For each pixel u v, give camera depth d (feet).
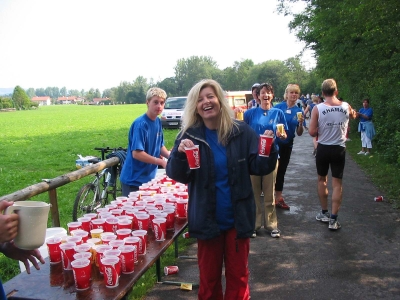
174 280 13.30
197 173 9.06
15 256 6.79
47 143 63.26
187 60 419.95
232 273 9.31
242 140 9.25
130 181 15.76
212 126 9.27
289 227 18.40
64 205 24.73
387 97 37.27
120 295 7.50
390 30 32.37
